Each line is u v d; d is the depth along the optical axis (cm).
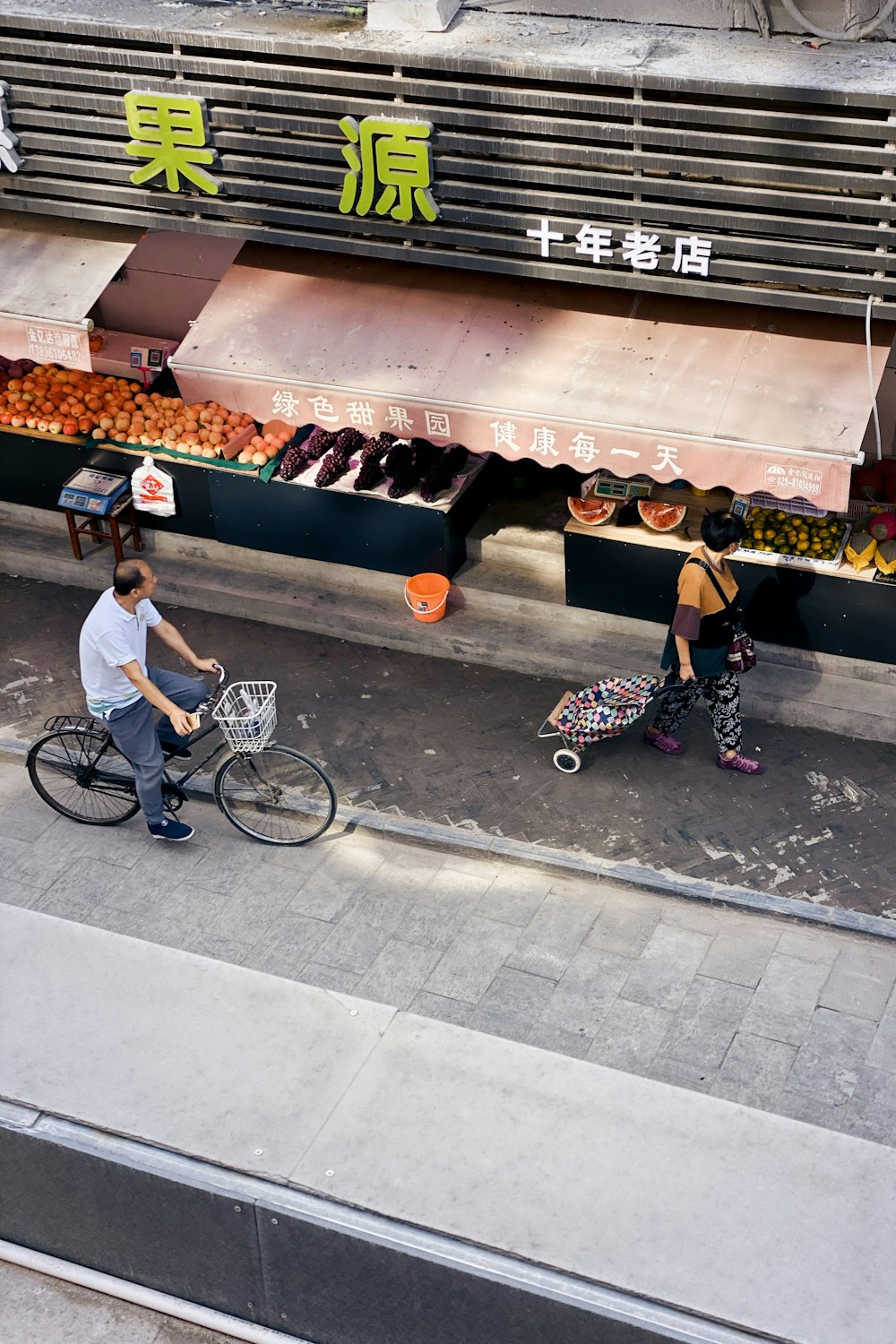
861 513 916
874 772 887
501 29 811
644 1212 452
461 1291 444
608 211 786
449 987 756
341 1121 489
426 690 979
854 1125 671
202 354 906
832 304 769
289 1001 540
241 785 873
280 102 819
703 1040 719
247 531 1054
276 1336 504
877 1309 421
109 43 845
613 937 784
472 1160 472
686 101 746
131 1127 492
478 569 1030
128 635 755
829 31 771
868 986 745
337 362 884
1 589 1105
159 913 810
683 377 825
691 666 830
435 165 807
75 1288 549
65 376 1103
